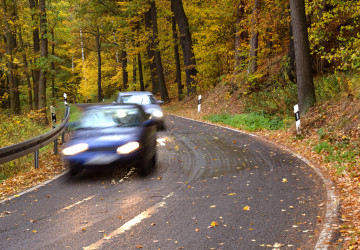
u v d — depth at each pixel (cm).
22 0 2623
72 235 512
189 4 3111
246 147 1170
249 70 2194
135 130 902
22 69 2656
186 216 573
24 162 1109
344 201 611
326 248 441
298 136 1248
